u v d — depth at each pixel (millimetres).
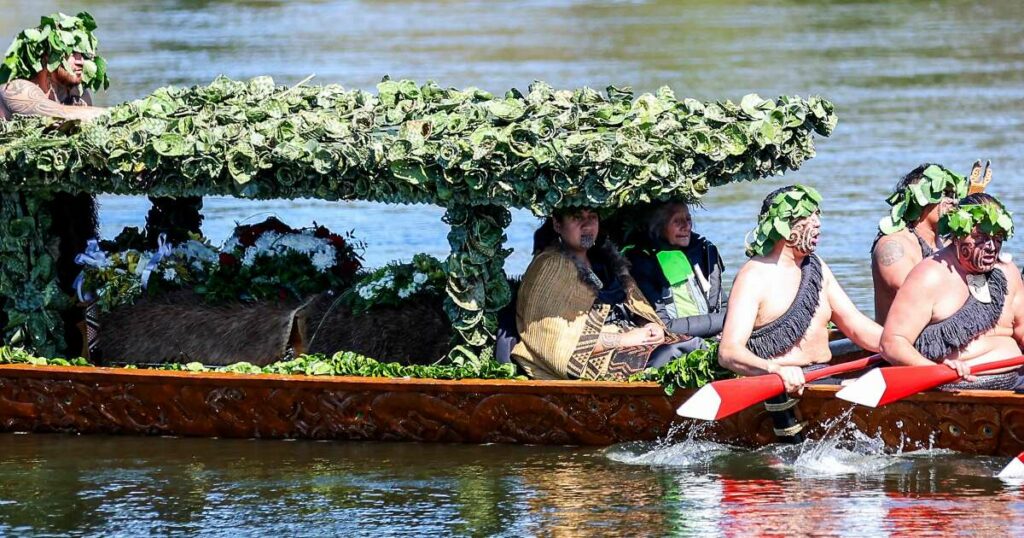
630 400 24250
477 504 22000
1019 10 103875
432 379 24984
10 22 102250
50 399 26438
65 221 28422
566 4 115750
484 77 72625
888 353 23031
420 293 26344
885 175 48719
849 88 68438
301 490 22859
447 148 24016
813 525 20719
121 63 77938
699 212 44500
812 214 23484
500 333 25484
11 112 28109
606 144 23750
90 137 25594
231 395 25625
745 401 22828
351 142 24672
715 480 22797
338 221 44688
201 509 22078
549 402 24562
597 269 25625
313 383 25234
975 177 26578
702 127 24922
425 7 114250
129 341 27359
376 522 21328
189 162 25125
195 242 28766
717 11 108062
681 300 25969
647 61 79438
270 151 24953
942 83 69375
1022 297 23281
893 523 20672
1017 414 22547
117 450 25328
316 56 81812
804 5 111000
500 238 25109
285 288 27219
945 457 23312
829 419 23641
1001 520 20672
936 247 25125
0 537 21000
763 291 23516
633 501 21953
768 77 72375
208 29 97625
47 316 27391
